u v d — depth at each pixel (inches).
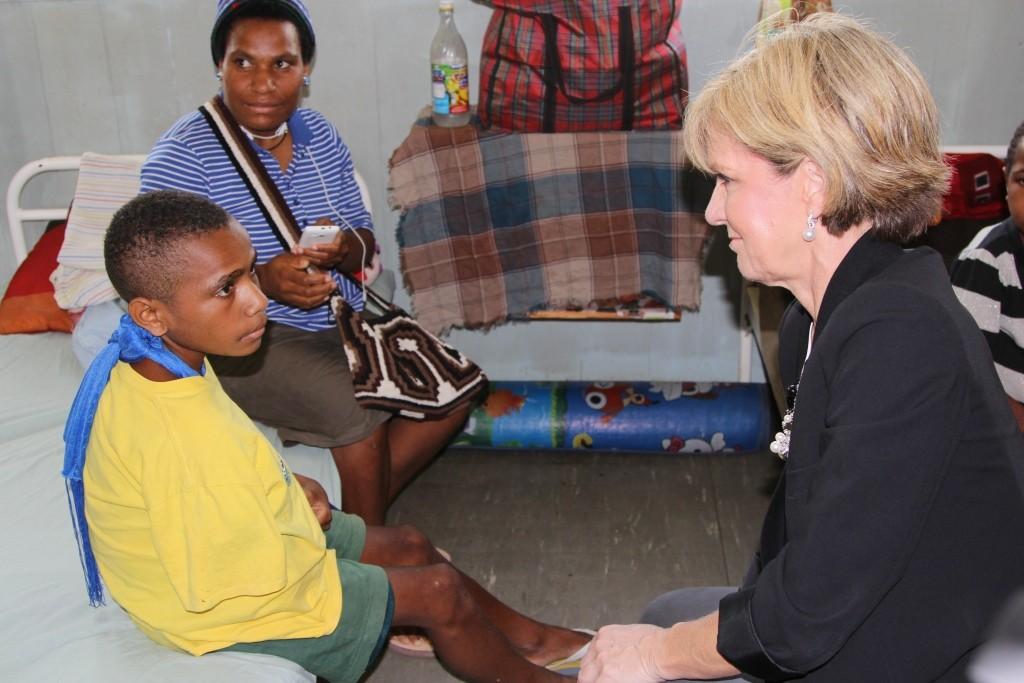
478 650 64.3
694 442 108.8
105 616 58.6
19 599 60.4
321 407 81.9
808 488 41.4
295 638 54.9
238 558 50.3
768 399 109.8
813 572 38.7
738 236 45.0
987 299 67.9
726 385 112.0
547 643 73.9
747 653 42.0
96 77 107.3
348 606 56.9
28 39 105.5
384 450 86.1
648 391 111.7
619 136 93.6
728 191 44.2
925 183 40.3
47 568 63.6
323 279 79.9
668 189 94.5
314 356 83.7
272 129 82.7
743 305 111.8
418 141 94.2
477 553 95.1
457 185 95.1
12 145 108.8
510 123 93.9
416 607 61.5
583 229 96.8
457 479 107.7
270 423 84.7
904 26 102.1
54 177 111.4
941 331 37.8
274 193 82.6
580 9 89.9
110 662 52.9
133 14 104.5
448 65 94.4
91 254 93.0
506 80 92.4
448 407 85.2
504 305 99.1
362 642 57.4
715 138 43.0
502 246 97.3
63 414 83.8
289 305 82.7
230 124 81.6
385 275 108.0
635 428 109.0
